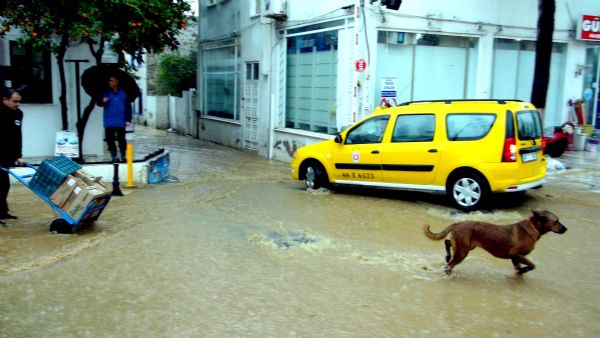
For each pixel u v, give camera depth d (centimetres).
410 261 655
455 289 570
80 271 612
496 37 1418
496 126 873
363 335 464
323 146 1078
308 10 1448
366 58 1250
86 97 1396
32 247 693
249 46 1778
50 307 517
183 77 2638
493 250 596
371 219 855
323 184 1084
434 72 1356
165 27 1239
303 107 1525
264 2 1614
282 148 1593
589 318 505
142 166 1166
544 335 469
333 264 641
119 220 834
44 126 1341
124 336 461
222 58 2052
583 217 873
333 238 749
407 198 1011
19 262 638
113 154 1177
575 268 644
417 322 490
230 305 523
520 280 600
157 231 773
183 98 2467
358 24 1233
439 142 922
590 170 1252
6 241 716
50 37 1170
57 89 1348
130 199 992
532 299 547
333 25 1351
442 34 1341
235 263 641
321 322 488
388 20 1262
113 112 1163
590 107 1655
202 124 2242
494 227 595
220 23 2034
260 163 1538
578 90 1603
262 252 683
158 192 1065
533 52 1495
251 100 1792
